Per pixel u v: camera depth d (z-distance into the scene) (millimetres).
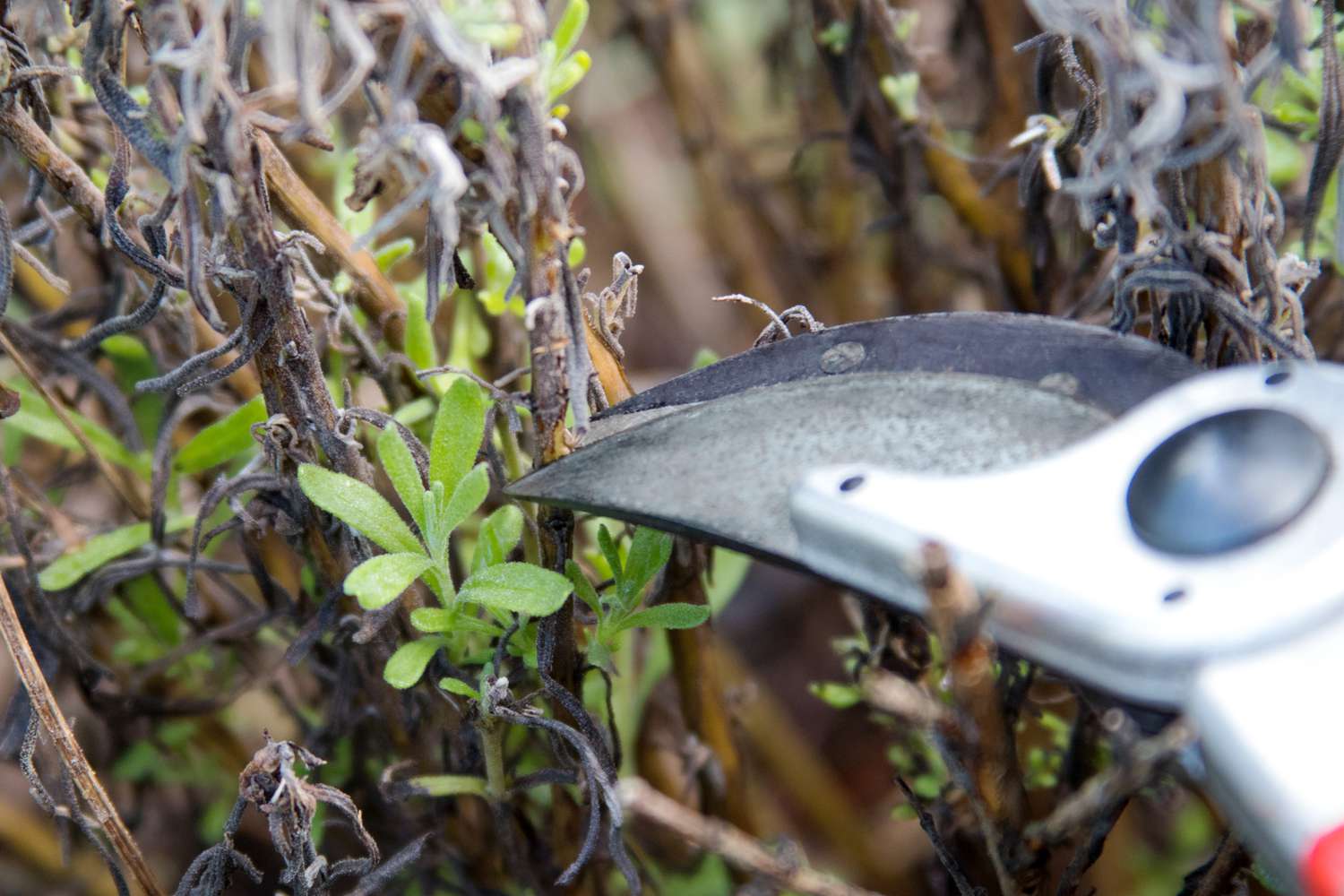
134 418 366
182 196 264
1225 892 285
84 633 362
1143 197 264
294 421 292
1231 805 239
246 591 404
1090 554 246
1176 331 289
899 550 251
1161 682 241
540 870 337
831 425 267
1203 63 258
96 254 354
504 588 280
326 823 334
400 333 326
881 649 317
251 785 282
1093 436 256
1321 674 237
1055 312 348
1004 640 248
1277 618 238
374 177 268
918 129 357
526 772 344
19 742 323
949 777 328
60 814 307
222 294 337
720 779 350
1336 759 234
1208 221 281
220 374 288
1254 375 256
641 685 354
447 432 287
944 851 297
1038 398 266
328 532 302
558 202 265
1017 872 276
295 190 308
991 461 259
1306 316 349
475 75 253
